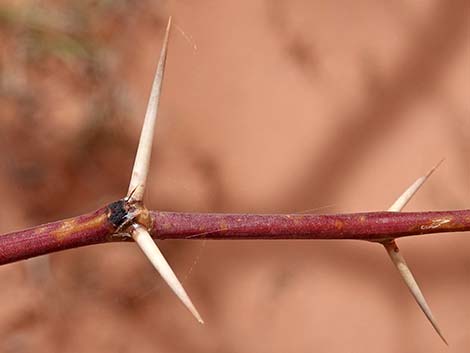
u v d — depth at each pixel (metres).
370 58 0.30
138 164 0.13
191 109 0.31
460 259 0.29
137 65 0.32
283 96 0.30
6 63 0.31
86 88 0.31
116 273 0.29
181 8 0.32
